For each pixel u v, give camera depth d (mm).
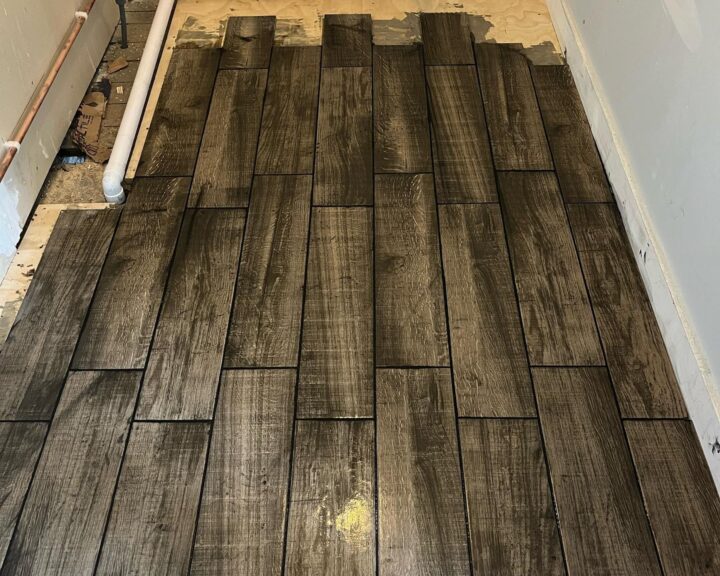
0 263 1580
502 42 2199
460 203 1745
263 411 1368
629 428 1340
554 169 1827
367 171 1823
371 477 1276
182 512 1237
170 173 1827
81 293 1568
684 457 1300
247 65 2133
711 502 1241
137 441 1327
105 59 2205
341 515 1230
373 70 2105
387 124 1945
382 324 1505
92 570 1172
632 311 1523
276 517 1229
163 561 1182
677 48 1434
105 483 1272
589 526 1214
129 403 1383
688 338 1358
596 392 1392
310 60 2145
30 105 1676
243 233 1686
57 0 1841
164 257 1637
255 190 1782
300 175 1816
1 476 1280
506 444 1317
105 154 1907
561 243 1655
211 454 1310
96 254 1646
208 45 2203
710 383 1294
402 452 1310
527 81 2068
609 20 1809
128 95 2090
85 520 1228
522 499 1247
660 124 1514
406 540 1201
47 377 1422
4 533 1212
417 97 2020
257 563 1179
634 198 1622
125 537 1208
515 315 1518
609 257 1627
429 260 1623
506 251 1639
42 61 1761
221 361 1446
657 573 1161
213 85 2070
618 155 1717
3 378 1420
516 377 1416
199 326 1505
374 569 1169
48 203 1774
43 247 1662
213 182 1805
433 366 1434
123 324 1511
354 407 1373
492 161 1846
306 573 1166
